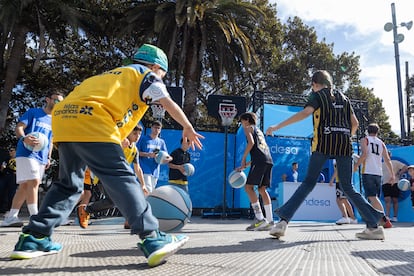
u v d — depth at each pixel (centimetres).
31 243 216
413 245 308
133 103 215
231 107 1104
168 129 1120
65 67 1998
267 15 2152
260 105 1134
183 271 179
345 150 349
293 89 2209
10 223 494
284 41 2388
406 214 970
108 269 181
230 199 1130
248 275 173
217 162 1144
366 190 581
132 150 487
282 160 1130
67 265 191
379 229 354
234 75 1803
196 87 1645
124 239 341
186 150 610
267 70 2133
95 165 197
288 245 301
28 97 2031
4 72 1733
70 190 224
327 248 284
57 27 1745
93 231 453
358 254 251
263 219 491
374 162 577
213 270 183
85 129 196
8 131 1922
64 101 209
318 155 349
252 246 289
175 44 1558
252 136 505
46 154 472
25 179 448
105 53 1945
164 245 192
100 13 1744
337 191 708
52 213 219
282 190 852
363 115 1197
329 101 351
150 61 234
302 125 1146
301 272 182
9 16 1462
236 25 1594
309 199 871
